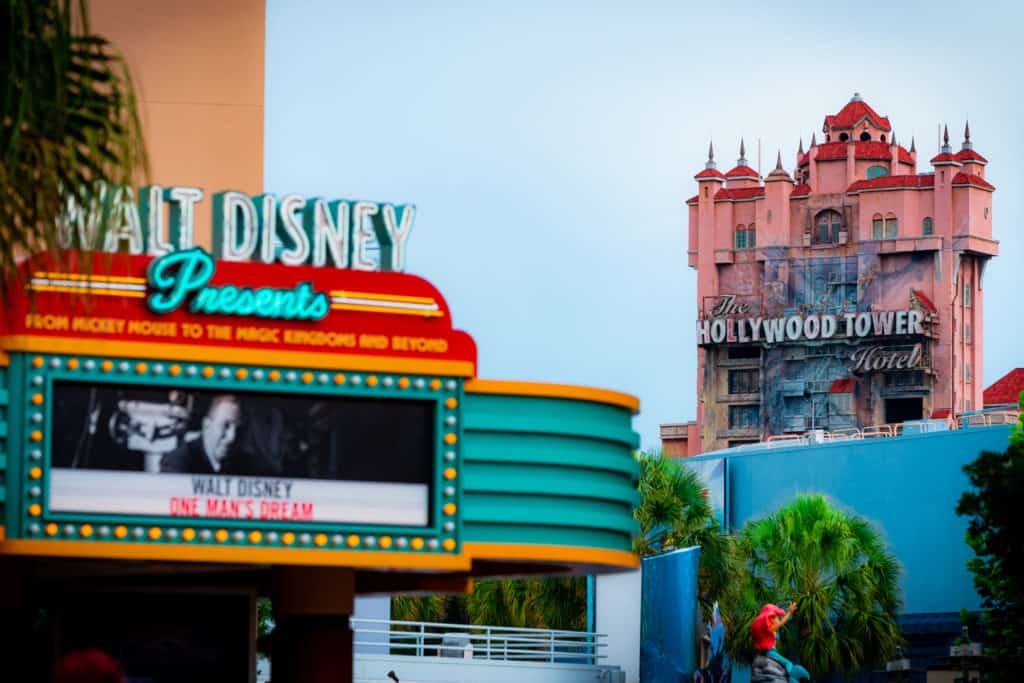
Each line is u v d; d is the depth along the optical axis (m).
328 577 31.11
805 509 88.50
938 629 108.44
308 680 30.78
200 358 27.58
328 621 31.06
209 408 27.70
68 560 29.70
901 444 111.81
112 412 27.19
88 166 22.16
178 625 33.84
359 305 28.66
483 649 74.56
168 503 27.28
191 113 40.47
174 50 40.44
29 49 21.61
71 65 22.12
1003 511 67.94
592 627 88.94
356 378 28.41
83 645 33.28
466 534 28.94
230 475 27.67
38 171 22.22
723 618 89.75
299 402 28.20
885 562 89.44
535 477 29.47
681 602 83.62
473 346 29.16
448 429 28.86
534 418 29.55
